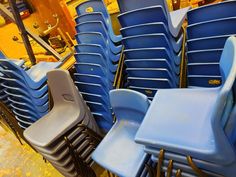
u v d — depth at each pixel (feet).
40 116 7.11
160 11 4.53
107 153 5.03
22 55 9.50
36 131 5.94
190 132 3.30
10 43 9.30
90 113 6.32
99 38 5.74
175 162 3.42
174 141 3.25
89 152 6.17
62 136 5.66
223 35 4.31
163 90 4.29
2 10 7.40
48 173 7.61
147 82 5.39
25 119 7.84
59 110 6.45
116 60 6.12
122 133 5.33
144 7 4.97
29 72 7.43
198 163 3.10
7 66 6.44
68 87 5.90
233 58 2.72
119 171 4.55
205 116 3.44
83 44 6.03
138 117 5.12
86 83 6.32
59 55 8.20
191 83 5.15
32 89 6.68
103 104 6.32
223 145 2.69
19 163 8.43
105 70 5.82
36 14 8.82
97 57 5.79
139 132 3.65
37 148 5.81
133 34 5.11
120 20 5.15
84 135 5.99
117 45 6.26
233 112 2.78
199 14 4.60
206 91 3.85
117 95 5.08
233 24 4.16
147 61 5.07
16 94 7.13
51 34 8.96
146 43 4.97
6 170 8.29
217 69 4.64
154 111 3.92
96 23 5.69
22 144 9.16
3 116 8.57
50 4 8.28
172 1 7.24
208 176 3.15
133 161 4.63
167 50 4.78
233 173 2.92
